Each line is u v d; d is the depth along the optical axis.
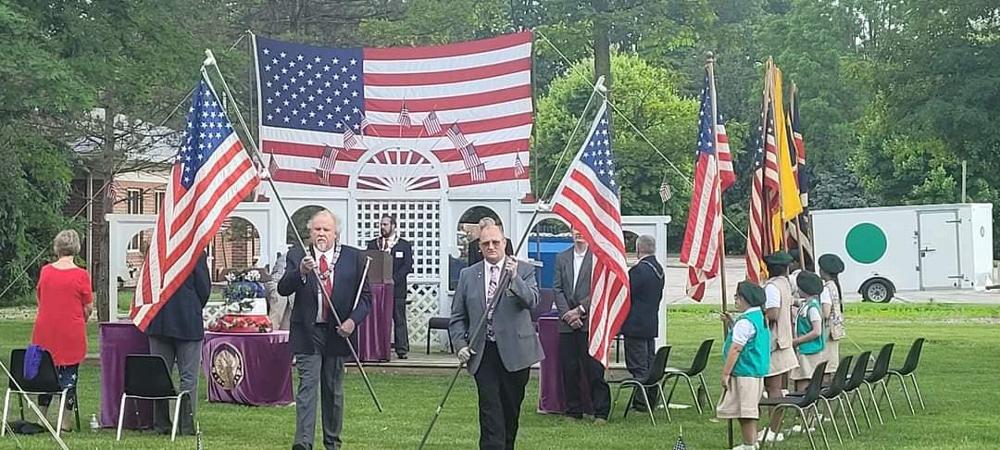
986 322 29.34
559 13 32.19
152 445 11.21
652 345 13.94
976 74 21.91
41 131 24.02
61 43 17.81
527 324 10.03
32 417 12.97
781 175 14.84
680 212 49.03
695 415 13.63
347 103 19.78
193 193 11.62
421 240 19.33
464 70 19.80
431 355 18.48
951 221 38.16
